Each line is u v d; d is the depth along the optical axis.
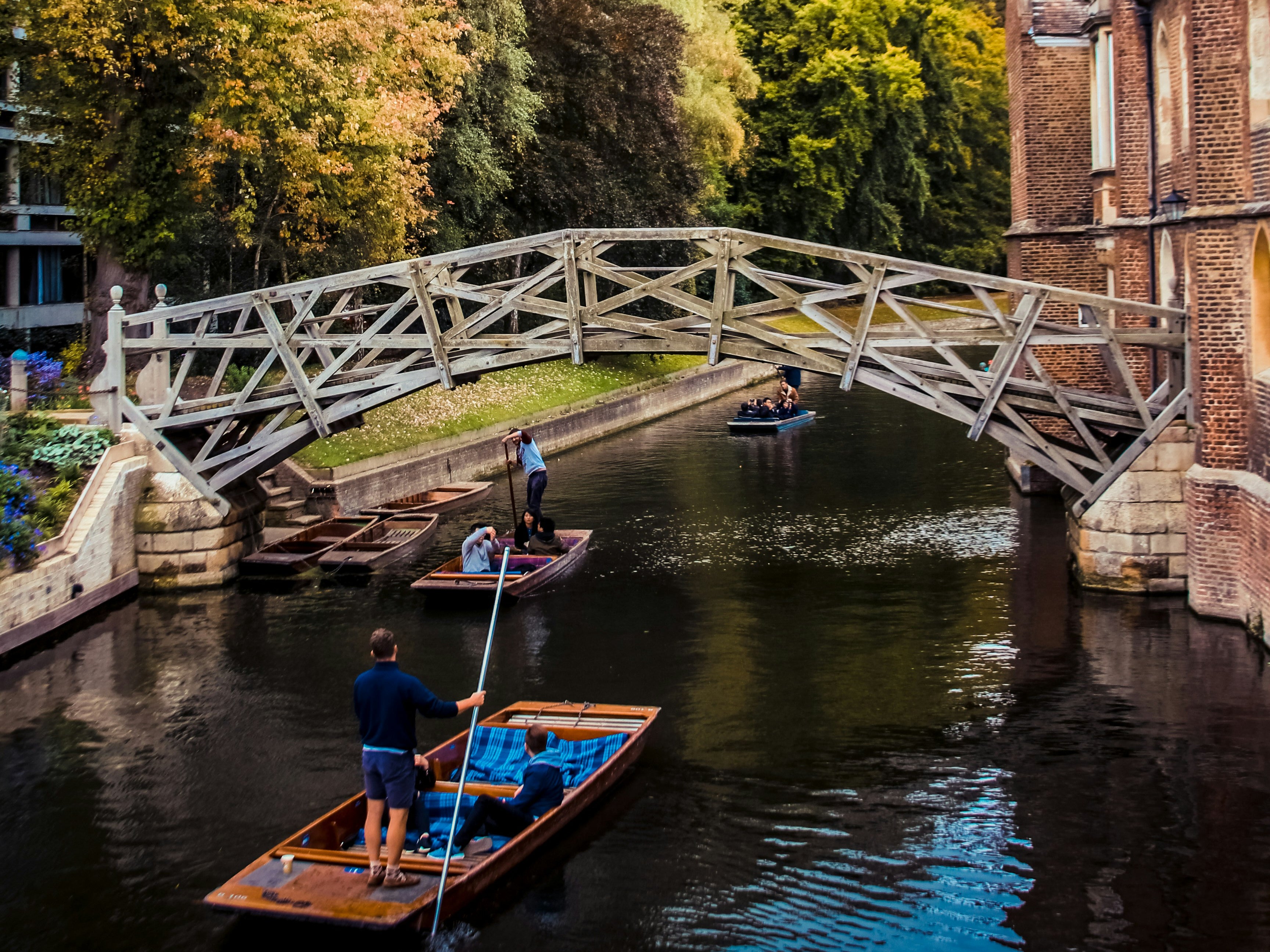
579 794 10.38
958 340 17.17
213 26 20.98
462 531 22.91
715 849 9.98
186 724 13.06
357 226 26.34
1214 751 11.69
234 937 8.73
